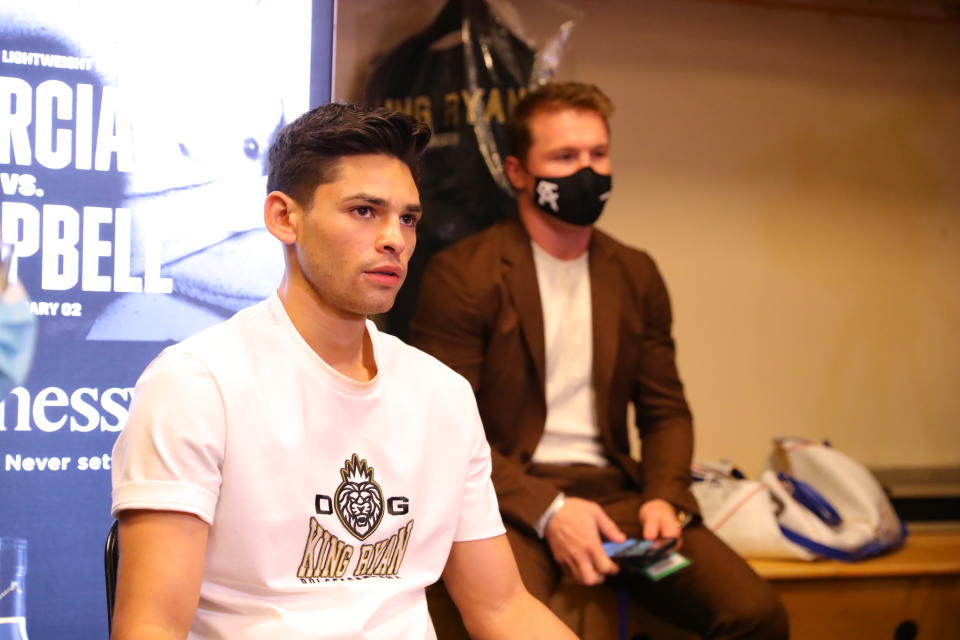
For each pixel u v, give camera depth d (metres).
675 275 3.43
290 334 1.32
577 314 2.50
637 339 2.53
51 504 1.65
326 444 1.31
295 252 1.34
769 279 3.52
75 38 1.64
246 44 1.72
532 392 2.43
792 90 3.51
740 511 2.69
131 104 1.67
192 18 1.69
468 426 1.45
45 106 1.63
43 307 1.64
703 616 2.26
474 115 2.87
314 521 1.29
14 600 1.64
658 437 2.53
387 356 1.40
